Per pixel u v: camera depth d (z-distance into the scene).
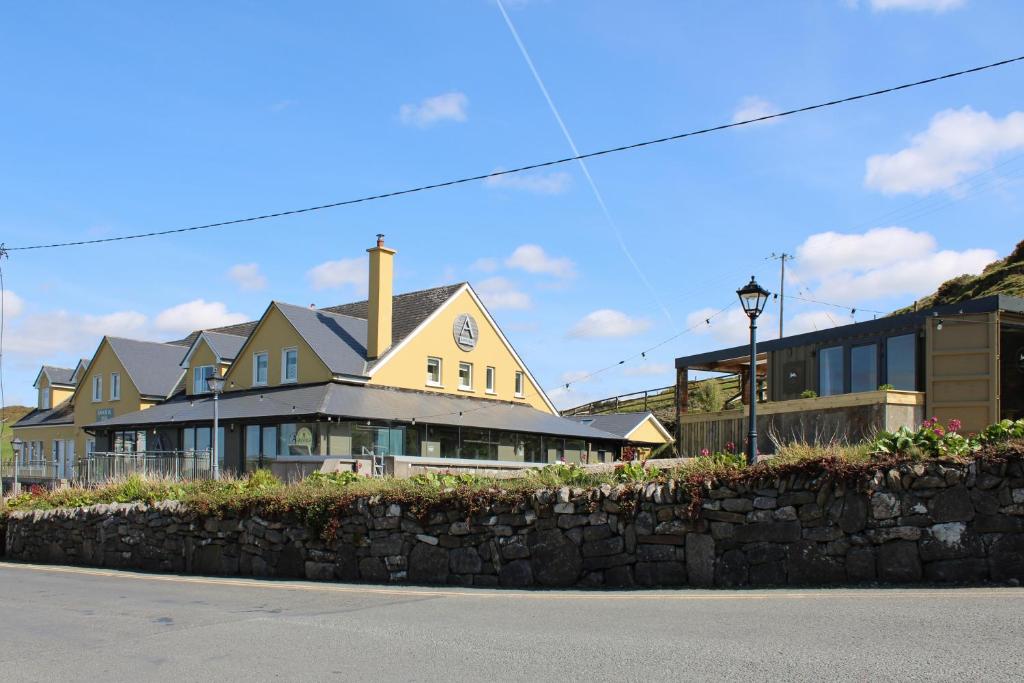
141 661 7.99
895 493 9.95
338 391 35.91
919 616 8.02
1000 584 9.26
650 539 11.20
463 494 12.53
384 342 39.47
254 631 9.23
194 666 7.69
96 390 50.03
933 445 10.27
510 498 12.15
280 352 39.19
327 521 13.79
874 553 9.95
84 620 10.42
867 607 8.59
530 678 6.77
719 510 10.82
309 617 10.02
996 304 17.95
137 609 11.16
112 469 34.47
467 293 43.91
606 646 7.70
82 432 50.62
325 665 7.52
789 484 10.49
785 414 21.58
